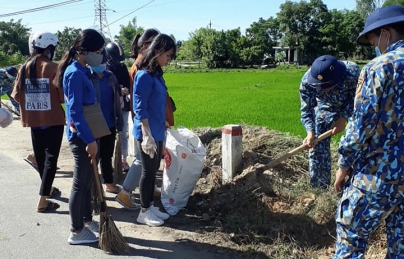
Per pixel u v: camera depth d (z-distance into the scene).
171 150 4.86
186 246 4.15
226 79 35.22
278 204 4.58
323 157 4.86
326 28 74.69
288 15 77.56
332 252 3.93
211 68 66.88
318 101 4.70
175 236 4.37
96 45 3.95
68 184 6.06
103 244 4.01
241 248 4.09
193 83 30.16
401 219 2.84
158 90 4.41
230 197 4.90
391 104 2.62
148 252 4.04
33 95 4.76
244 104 14.80
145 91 4.26
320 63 4.00
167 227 4.59
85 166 4.08
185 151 4.79
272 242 4.19
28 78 4.77
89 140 3.90
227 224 4.53
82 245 4.20
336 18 77.56
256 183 4.90
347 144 2.73
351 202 2.84
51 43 4.93
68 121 4.04
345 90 4.29
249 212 4.61
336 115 4.60
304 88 4.58
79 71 3.91
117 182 6.04
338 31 75.25
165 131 5.10
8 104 12.69
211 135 7.13
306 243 4.09
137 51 5.17
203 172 5.93
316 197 4.58
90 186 4.28
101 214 4.02
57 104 4.81
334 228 4.20
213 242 4.23
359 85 2.71
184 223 4.68
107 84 5.43
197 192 5.41
